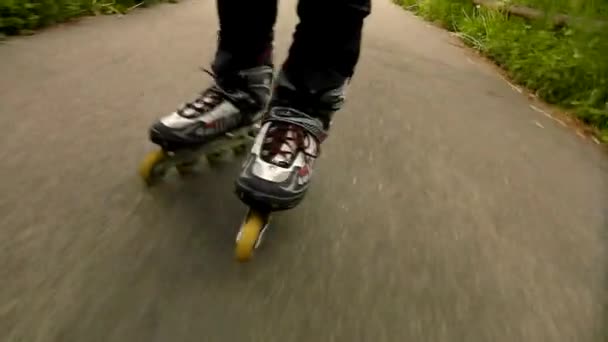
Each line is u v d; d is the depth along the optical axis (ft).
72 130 5.04
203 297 3.11
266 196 3.39
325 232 3.96
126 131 5.18
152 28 10.36
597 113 7.91
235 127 4.36
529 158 6.18
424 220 4.36
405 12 20.30
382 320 3.16
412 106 7.50
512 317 3.36
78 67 7.04
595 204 5.17
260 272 3.40
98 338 2.71
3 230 3.44
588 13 9.91
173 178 4.33
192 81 7.07
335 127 6.15
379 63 9.86
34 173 4.16
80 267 3.20
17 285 2.99
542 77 9.33
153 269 3.27
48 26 9.23
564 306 3.54
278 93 3.86
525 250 4.16
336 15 3.59
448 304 3.39
